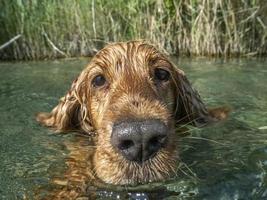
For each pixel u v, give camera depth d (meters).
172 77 0.31
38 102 0.41
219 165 0.27
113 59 0.29
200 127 0.33
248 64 0.57
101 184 0.24
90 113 0.30
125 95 0.26
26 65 0.60
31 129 0.34
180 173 0.25
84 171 0.26
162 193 0.23
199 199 0.23
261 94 0.42
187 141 0.31
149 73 0.29
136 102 0.25
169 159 0.24
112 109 0.25
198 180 0.25
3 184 0.25
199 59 0.62
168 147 0.24
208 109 0.36
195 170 0.26
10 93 0.44
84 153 0.29
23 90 0.45
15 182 0.26
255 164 0.26
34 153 0.30
